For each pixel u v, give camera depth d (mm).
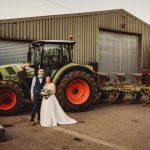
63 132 6652
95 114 8773
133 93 10477
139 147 5633
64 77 8906
